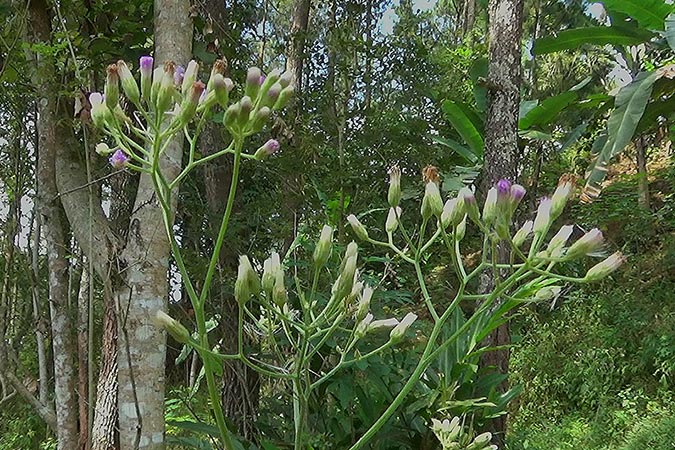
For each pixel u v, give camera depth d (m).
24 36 3.29
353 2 5.77
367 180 5.36
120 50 3.71
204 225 4.92
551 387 8.09
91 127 3.11
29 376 5.59
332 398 3.59
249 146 5.17
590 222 9.32
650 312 7.98
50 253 3.50
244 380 4.12
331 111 5.59
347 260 1.84
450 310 1.90
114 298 2.73
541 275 1.90
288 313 2.14
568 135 7.91
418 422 3.15
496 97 4.62
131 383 2.57
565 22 11.13
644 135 10.54
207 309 4.61
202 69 4.12
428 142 5.99
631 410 6.86
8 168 4.25
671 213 9.73
